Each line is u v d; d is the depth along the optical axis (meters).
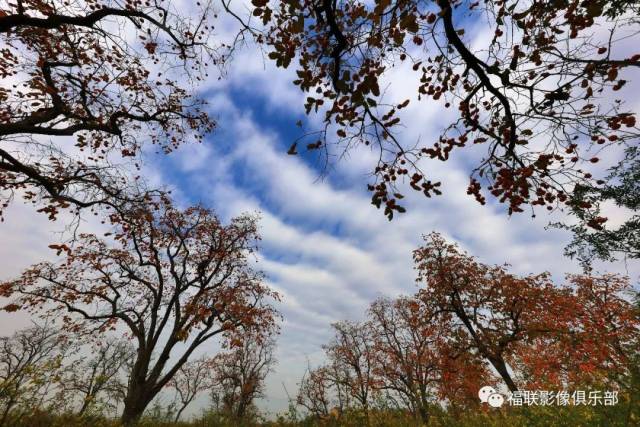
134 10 7.97
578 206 4.44
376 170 4.62
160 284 15.75
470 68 4.46
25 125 7.72
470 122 5.00
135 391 13.16
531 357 16.61
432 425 9.02
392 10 3.57
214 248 17.33
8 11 7.02
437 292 21.80
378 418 9.83
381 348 31.34
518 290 19.08
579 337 14.41
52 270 14.25
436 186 4.36
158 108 11.53
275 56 3.85
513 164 4.84
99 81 9.81
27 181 9.11
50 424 5.92
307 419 10.27
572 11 3.66
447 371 20.28
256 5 3.41
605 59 3.62
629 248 7.46
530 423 7.01
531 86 4.25
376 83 3.55
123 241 15.36
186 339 14.60
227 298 16.44
